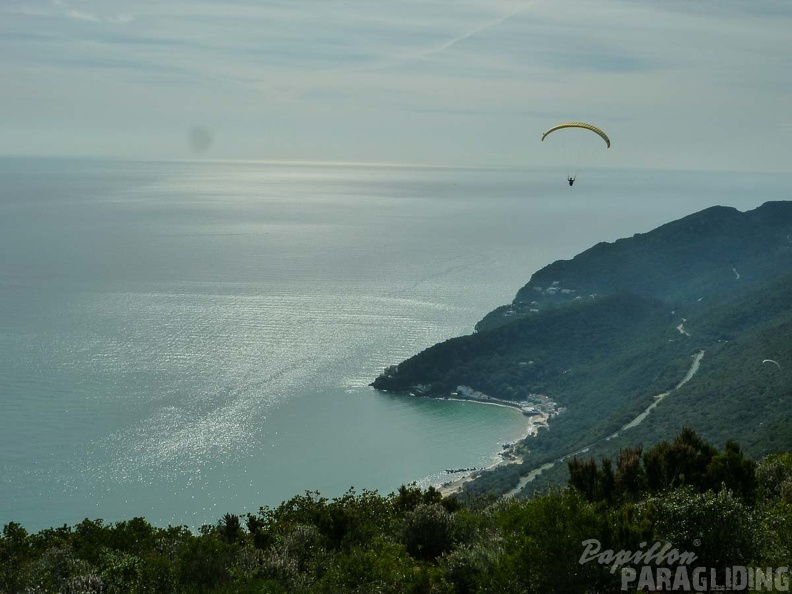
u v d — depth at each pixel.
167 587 18.56
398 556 20.17
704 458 22.61
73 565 22.17
